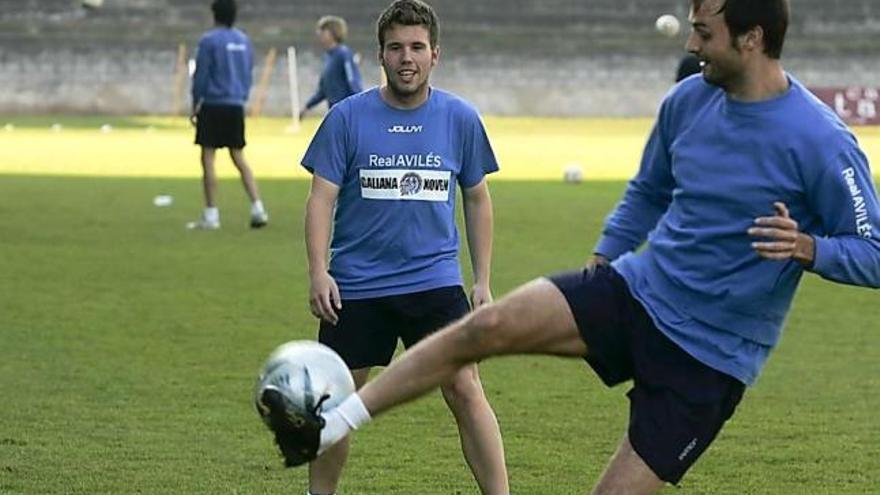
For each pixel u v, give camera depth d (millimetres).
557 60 131125
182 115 128125
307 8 133125
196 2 133750
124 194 63281
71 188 65562
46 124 115688
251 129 114250
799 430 24484
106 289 38281
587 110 131125
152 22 133250
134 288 38500
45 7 132875
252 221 51875
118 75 128500
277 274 41156
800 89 14852
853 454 22922
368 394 14680
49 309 35281
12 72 128125
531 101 130875
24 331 32469
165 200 59625
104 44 128375
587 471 21750
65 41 128375
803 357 30969
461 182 19531
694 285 14852
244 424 24359
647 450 14688
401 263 19062
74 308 35438
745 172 14727
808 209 14789
